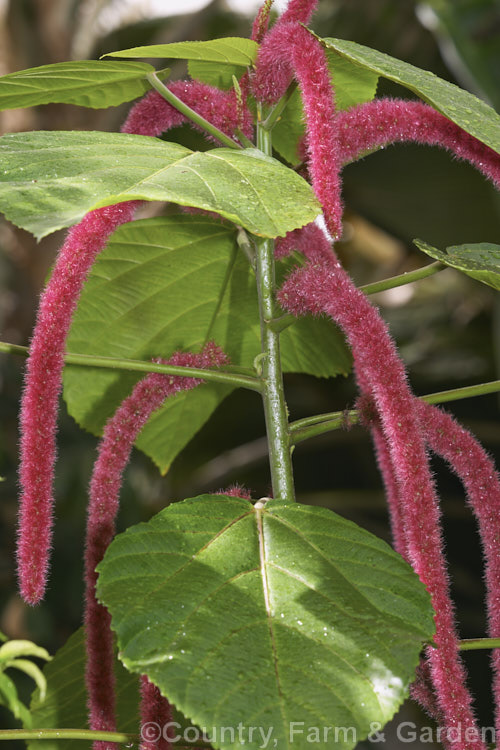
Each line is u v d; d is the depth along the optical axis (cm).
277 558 121
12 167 118
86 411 156
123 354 154
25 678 266
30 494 123
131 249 147
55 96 135
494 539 129
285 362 159
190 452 383
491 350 356
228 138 131
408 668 117
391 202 310
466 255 133
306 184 120
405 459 123
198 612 118
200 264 149
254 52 131
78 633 139
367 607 120
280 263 148
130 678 140
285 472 130
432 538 122
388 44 312
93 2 336
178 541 122
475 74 233
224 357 133
